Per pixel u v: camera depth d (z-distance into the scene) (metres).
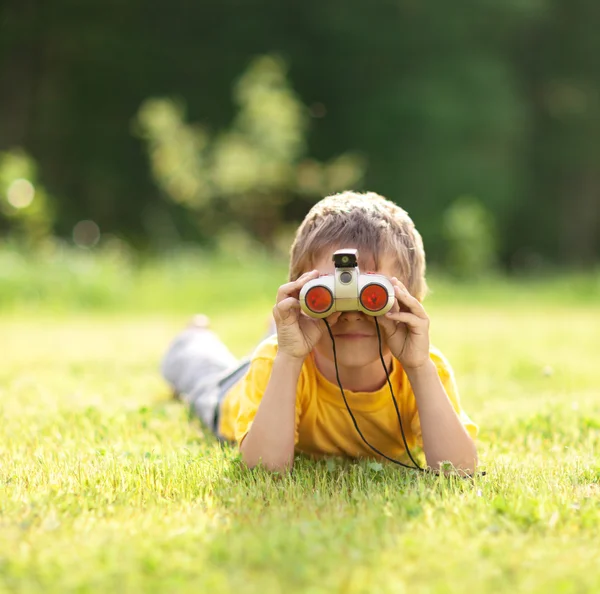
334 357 2.75
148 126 20.42
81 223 25.52
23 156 23.31
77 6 24.73
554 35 29.59
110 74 26.12
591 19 29.00
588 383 5.14
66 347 7.19
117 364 6.01
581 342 7.54
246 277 14.09
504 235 30.42
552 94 30.59
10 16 24.23
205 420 3.78
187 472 2.76
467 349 6.84
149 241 23.17
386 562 1.94
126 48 25.58
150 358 6.39
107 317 11.31
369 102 26.48
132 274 14.19
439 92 25.89
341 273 2.57
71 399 4.43
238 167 19.66
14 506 2.38
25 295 12.30
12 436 3.52
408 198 26.25
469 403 4.39
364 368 2.99
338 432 3.12
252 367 3.15
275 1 25.89
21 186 15.18
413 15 25.97
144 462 2.90
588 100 30.14
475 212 20.03
